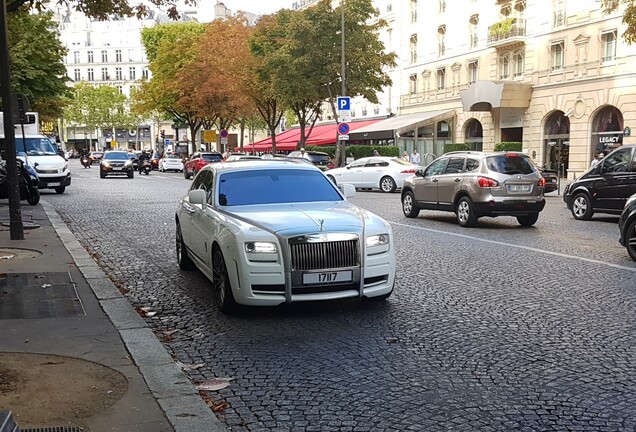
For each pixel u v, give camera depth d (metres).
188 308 7.18
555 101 35.69
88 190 27.27
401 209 19.22
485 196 14.41
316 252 6.49
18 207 11.53
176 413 4.16
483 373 5.04
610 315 6.79
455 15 43.56
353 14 34.12
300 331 6.25
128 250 11.18
